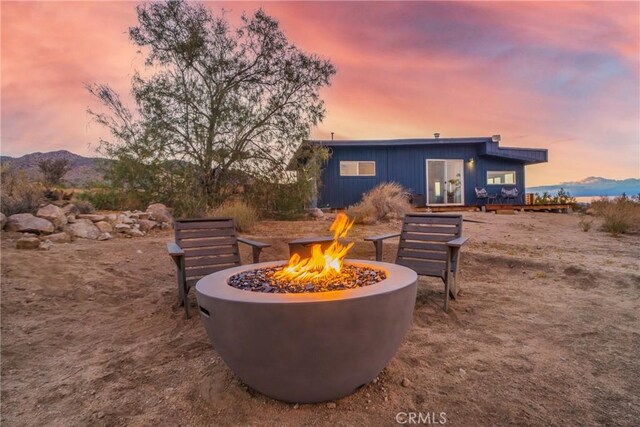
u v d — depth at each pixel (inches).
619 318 119.0
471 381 82.2
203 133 346.0
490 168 582.2
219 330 68.8
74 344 106.7
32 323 119.6
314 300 62.7
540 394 76.5
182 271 129.0
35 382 85.0
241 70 364.5
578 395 75.8
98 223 246.8
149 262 189.8
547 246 230.7
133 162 339.9
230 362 72.1
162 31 339.9
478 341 104.4
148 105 342.6
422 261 149.6
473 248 221.1
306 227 308.3
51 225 222.8
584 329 110.9
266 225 321.1
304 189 378.3
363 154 548.1
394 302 69.7
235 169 361.4
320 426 66.6
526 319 120.6
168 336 112.3
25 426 68.4
